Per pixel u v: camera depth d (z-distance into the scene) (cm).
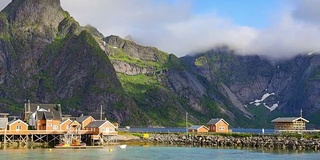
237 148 16625
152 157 13325
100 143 17962
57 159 12431
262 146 17325
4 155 13300
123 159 12719
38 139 17950
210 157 13400
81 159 12562
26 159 12319
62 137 18075
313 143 16438
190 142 19275
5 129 17525
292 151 15200
